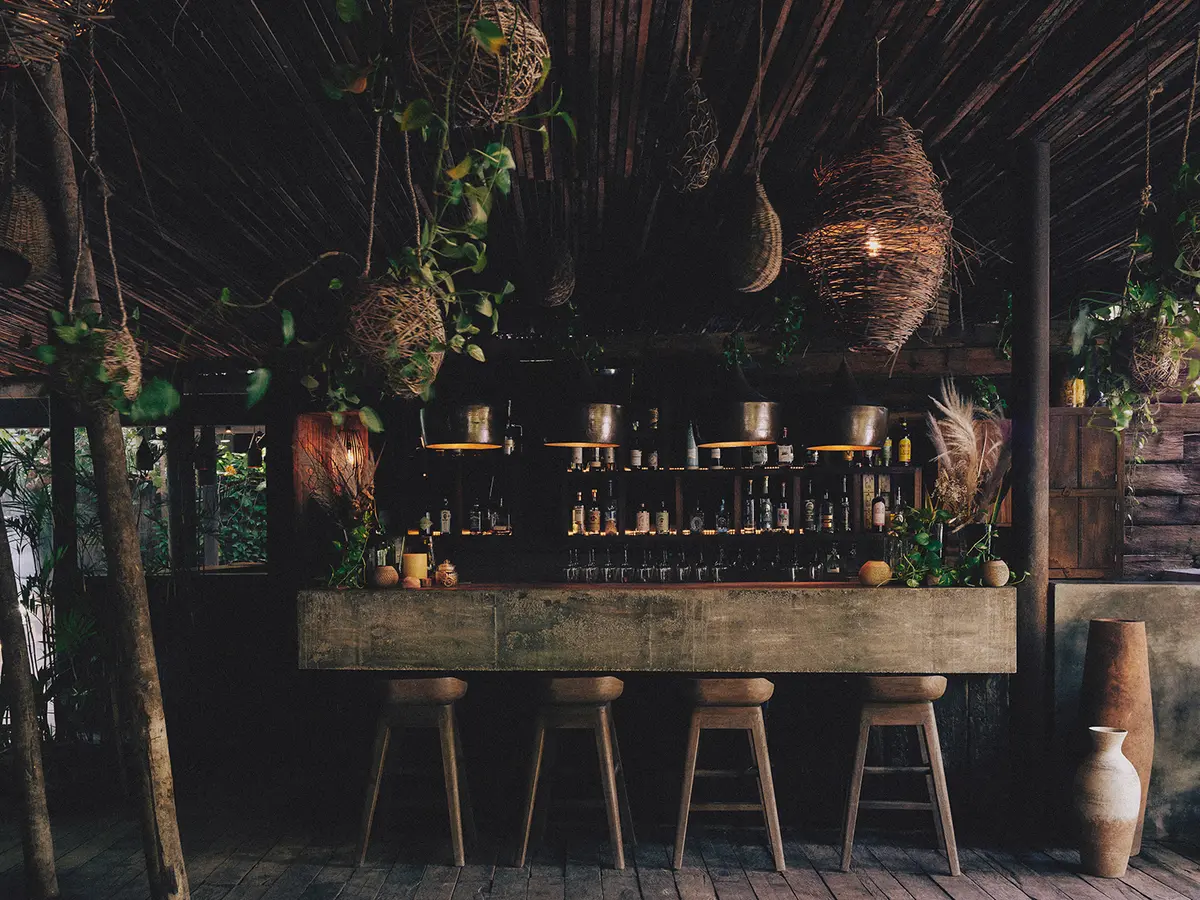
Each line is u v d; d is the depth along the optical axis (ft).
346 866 11.57
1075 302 17.98
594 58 9.68
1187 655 12.44
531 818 11.85
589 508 19.72
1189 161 9.50
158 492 23.35
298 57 8.98
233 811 13.80
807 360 19.38
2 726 15.03
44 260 9.46
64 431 18.56
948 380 19.34
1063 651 12.75
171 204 12.74
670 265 17.67
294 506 18.56
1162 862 11.50
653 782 13.19
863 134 8.88
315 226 14.05
